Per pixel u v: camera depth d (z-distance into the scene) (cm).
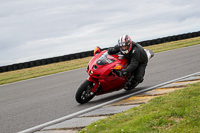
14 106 670
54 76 1243
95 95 643
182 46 1883
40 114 553
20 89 972
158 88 620
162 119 327
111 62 584
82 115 493
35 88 940
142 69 617
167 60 1194
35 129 456
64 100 661
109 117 411
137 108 426
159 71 908
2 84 1221
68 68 1571
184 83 609
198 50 1418
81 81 951
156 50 1906
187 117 321
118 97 610
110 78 576
